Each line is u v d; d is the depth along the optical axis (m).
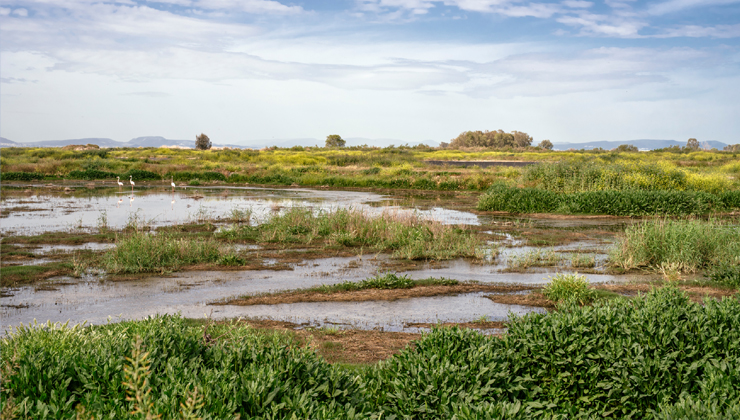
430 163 59.31
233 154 70.81
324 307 9.21
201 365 4.07
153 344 4.17
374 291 10.27
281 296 9.88
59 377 3.53
